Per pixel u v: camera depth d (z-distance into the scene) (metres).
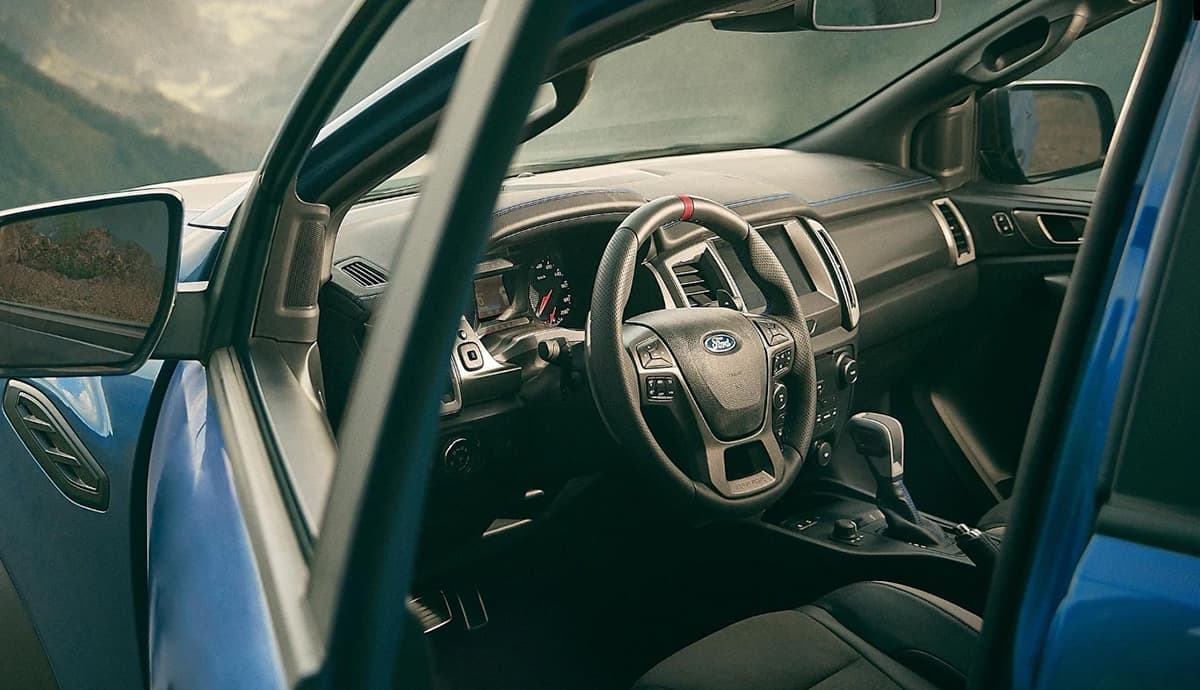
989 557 2.11
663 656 2.57
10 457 1.82
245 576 1.10
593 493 2.45
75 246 1.41
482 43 0.67
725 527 2.58
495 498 2.33
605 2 1.19
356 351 1.98
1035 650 0.70
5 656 1.79
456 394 2.17
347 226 2.24
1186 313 0.67
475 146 0.65
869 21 1.48
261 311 1.51
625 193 2.52
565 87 1.39
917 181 3.33
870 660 1.57
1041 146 3.38
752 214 2.68
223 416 1.38
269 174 1.45
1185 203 0.68
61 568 1.65
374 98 1.51
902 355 3.21
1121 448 0.68
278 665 0.91
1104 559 0.67
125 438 1.55
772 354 2.17
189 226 1.79
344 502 0.77
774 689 1.50
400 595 0.74
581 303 2.52
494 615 2.46
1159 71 0.75
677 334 2.09
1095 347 0.71
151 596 1.29
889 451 2.43
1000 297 3.29
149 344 1.41
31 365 1.39
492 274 2.30
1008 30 3.14
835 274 2.77
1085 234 0.75
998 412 3.28
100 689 1.58
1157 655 0.64
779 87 6.97
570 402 2.24
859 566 2.46
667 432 2.11
